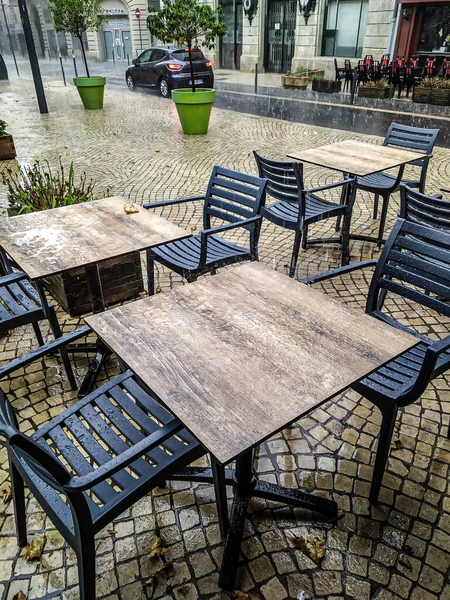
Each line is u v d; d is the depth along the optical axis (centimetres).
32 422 275
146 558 204
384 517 219
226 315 202
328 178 685
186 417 149
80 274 362
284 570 199
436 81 1289
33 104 1408
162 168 757
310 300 212
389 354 177
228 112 1214
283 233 524
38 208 410
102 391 219
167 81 1386
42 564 203
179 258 344
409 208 331
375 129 988
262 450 254
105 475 149
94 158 825
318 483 236
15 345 344
